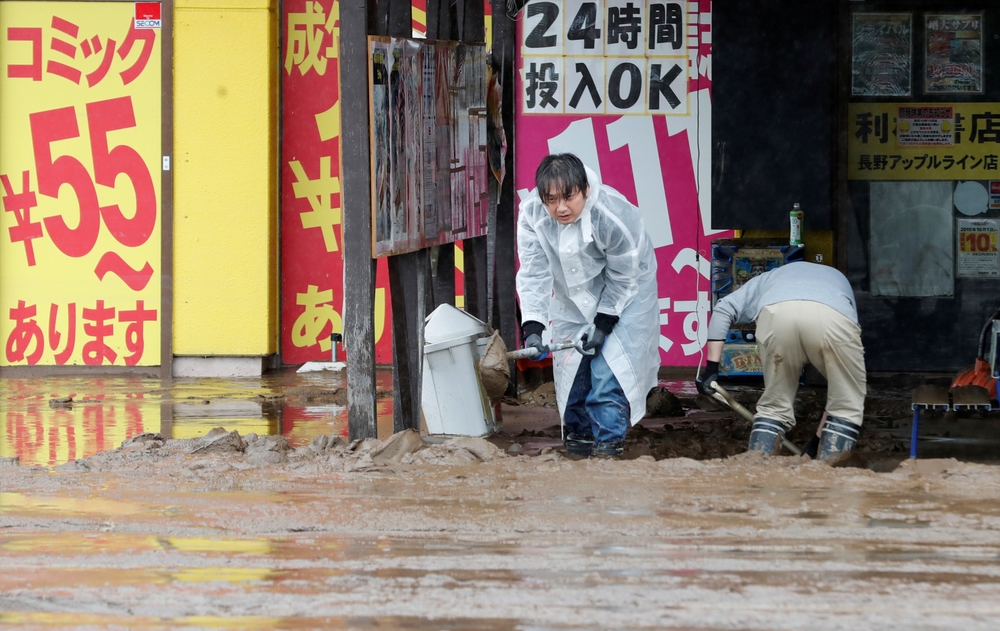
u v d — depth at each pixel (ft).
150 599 26.68
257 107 84.99
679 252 88.02
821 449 45.09
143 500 37.29
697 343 88.12
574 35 87.40
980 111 84.99
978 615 25.22
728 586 27.35
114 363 87.30
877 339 86.38
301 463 43.24
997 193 85.35
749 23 81.56
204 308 85.97
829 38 81.41
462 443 46.14
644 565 29.17
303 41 88.94
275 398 71.77
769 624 24.72
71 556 30.40
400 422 51.03
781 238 83.87
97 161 86.48
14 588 27.61
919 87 84.99
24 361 87.30
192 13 84.64
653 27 87.30
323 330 90.58
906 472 41.01
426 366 53.42
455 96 60.90
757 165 82.33
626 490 38.19
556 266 49.49
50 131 86.53
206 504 36.58
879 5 84.28
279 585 27.71
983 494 37.27
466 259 68.44
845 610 25.57
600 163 88.22
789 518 33.94
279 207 89.35
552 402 70.08
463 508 35.68
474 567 29.12
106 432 56.95
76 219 86.79
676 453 51.44
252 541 31.96
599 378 48.91
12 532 33.12
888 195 85.66
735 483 39.24
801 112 81.92
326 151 89.61
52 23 85.92
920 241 85.76
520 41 87.61
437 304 64.59
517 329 78.28
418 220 53.21
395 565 29.35
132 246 86.74
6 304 87.30
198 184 85.46
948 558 29.68
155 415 63.72
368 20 46.52
